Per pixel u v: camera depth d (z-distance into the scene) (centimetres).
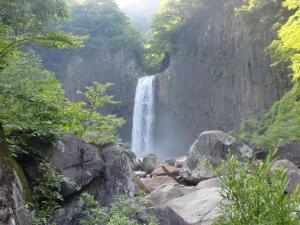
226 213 254
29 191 512
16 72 896
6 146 427
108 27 4866
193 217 573
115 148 695
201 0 3675
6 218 347
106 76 4584
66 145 612
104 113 4378
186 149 3819
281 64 2678
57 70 4706
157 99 4116
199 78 3653
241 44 3125
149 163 1819
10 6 712
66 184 575
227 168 244
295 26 1605
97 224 491
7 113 598
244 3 3162
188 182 1382
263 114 2706
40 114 612
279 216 209
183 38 3891
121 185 653
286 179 221
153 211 614
